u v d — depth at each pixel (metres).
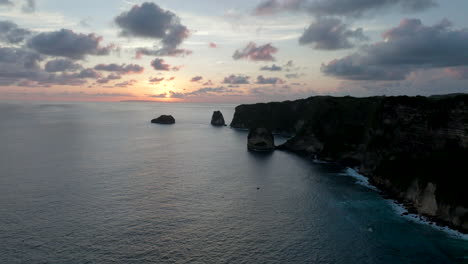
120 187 75.19
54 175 84.50
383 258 45.16
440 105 73.31
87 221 55.16
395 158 81.50
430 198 61.47
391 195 72.31
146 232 51.53
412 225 56.41
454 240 50.88
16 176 82.75
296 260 44.25
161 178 84.50
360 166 97.38
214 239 49.75
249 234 51.78
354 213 61.66
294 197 70.75
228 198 69.38
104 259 43.34
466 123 65.75
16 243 47.03
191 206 63.81
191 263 42.91
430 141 74.06
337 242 49.62
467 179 59.06
